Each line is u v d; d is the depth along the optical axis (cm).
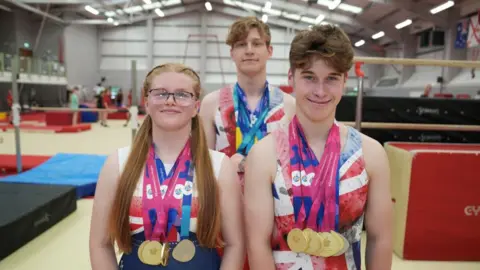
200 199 118
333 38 109
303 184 112
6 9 1636
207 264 121
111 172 124
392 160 281
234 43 183
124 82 2191
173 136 123
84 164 499
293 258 114
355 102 344
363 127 318
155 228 115
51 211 311
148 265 117
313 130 118
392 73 2052
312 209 111
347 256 114
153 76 121
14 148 770
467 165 254
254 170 117
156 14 2123
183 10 2106
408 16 1573
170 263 117
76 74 2009
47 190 338
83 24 2058
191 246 116
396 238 269
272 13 1984
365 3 1515
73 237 294
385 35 1892
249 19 181
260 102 186
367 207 120
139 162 121
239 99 187
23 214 273
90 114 1499
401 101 348
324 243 108
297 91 115
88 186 407
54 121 1198
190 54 2156
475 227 258
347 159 114
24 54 1756
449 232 259
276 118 183
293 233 110
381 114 348
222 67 2156
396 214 270
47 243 282
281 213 114
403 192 260
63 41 1888
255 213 116
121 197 117
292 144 117
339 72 110
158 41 2159
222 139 185
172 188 119
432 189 255
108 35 2184
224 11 2095
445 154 253
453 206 257
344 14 1769
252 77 185
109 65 2198
